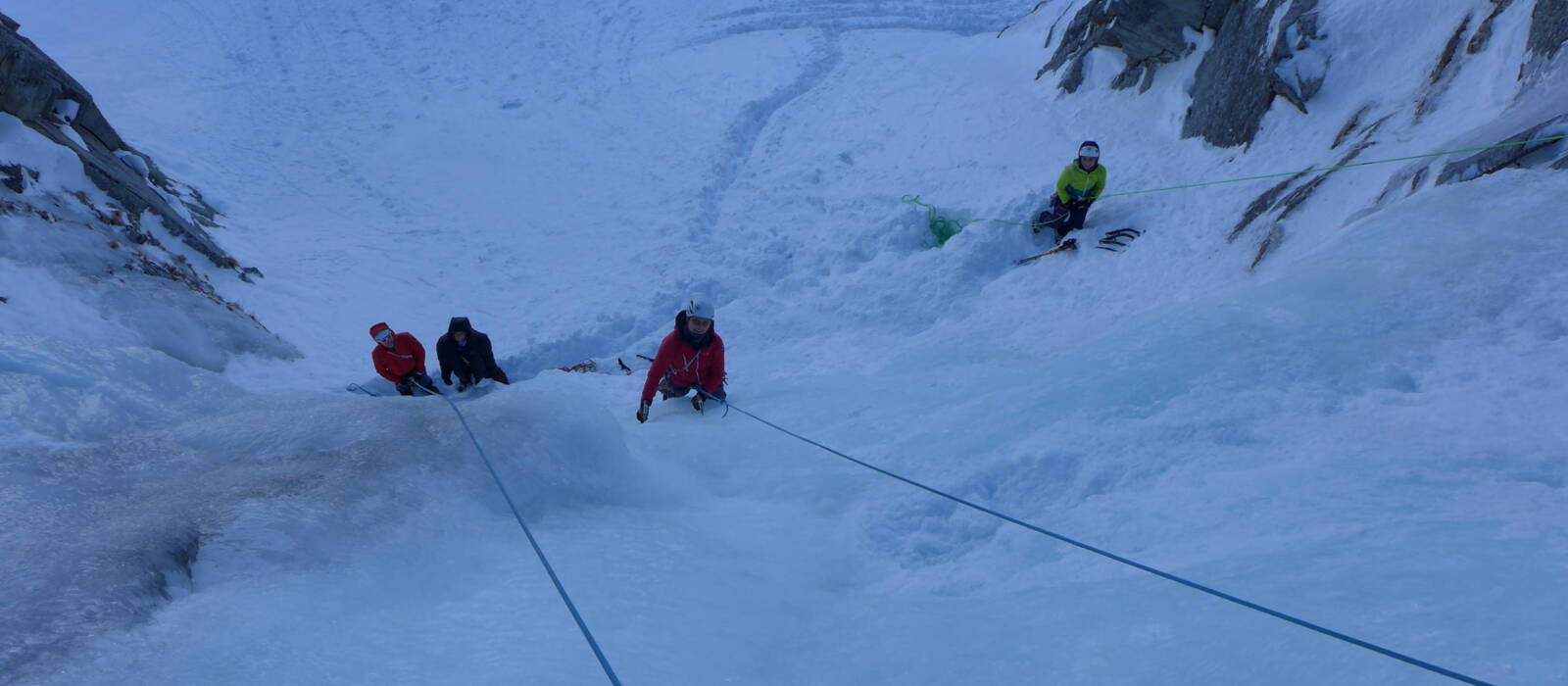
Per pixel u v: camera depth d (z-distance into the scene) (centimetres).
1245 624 249
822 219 1312
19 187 980
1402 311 484
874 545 396
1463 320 462
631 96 1902
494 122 1827
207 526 293
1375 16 929
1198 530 339
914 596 338
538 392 448
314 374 970
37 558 267
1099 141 1205
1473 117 703
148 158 1487
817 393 691
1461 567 257
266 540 289
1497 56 738
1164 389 473
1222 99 1043
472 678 234
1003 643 272
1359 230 605
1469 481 326
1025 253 1010
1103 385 496
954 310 923
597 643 261
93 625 236
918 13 2252
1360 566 271
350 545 301
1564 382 383
